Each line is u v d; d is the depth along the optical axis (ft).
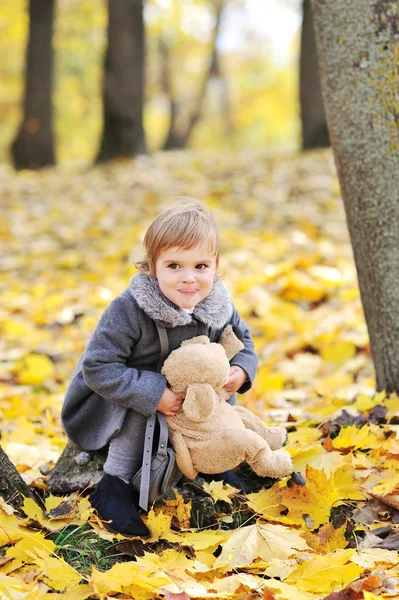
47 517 8.82
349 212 11.61
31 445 12.62
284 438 9.25
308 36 44.78
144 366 9.04
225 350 9.18
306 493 8.91
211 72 88.53
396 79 10.80
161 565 7.73
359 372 16.69
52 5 55.98
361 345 17.75
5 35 76.48
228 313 9.16
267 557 8.00
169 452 8.59
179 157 50.55
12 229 31.42
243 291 21.43
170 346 8.91
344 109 11.18
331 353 17.49
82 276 24.93
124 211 33.86
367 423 10.87
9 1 72.08
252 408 13.80
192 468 8.55
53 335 20.33
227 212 31.27
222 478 9.70
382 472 9.58
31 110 56.13
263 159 42.86
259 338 18.94
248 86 116.26
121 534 8.43
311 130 45.21
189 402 8.30
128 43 50.88
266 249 25.09
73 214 34.17
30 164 56.13
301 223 28.22
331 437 10.82
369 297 11.68
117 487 8.77
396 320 11.40
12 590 7.02
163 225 8.55
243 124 119.14
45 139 56.39
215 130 121.19
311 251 24.53
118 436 8.96
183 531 8.65
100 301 22.03
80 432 9.61
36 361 17.72
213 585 7.35
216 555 8.61
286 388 16.43
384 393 11.51
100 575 7.27
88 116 98.48
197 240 8.48
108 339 8.70
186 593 6.97
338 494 9.10
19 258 27.63
